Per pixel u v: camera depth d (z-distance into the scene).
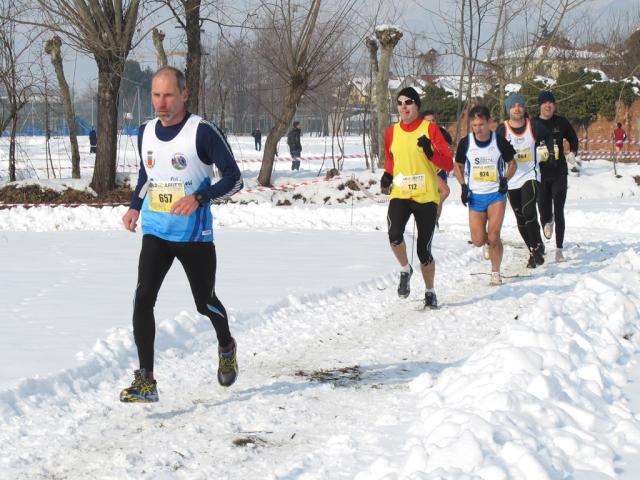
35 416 6.48
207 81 59.34
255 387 7.42
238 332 9.44
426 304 10.84
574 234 18.95
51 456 5.71
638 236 18.41
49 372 7.25
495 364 6.76
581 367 6.84
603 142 50.19
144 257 6.68
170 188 6.67
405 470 4.90
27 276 13.03
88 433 6.18
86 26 27.30
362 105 44.06
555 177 14.62
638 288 11.09
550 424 5.58
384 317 10.41
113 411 6.73
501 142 12.13
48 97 33.62
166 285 11.73
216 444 5.91
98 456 5.70
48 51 31.72
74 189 28.25
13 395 6.66
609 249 16.30
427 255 10.63
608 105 52.12
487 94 38.19
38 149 58.62
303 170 39.28
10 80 30.34
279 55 30.06
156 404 6.93
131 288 11.87
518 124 13.76
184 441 5.98
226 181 6.66
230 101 74.19
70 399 6.97
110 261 14.96
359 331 9.66
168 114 6.56
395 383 7.50
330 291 11.64
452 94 51.75
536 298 11.48
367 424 6.25
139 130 6.78
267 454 5.71
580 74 51.75
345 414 6.56
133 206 6.82
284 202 27.64
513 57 30.91
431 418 5.82
